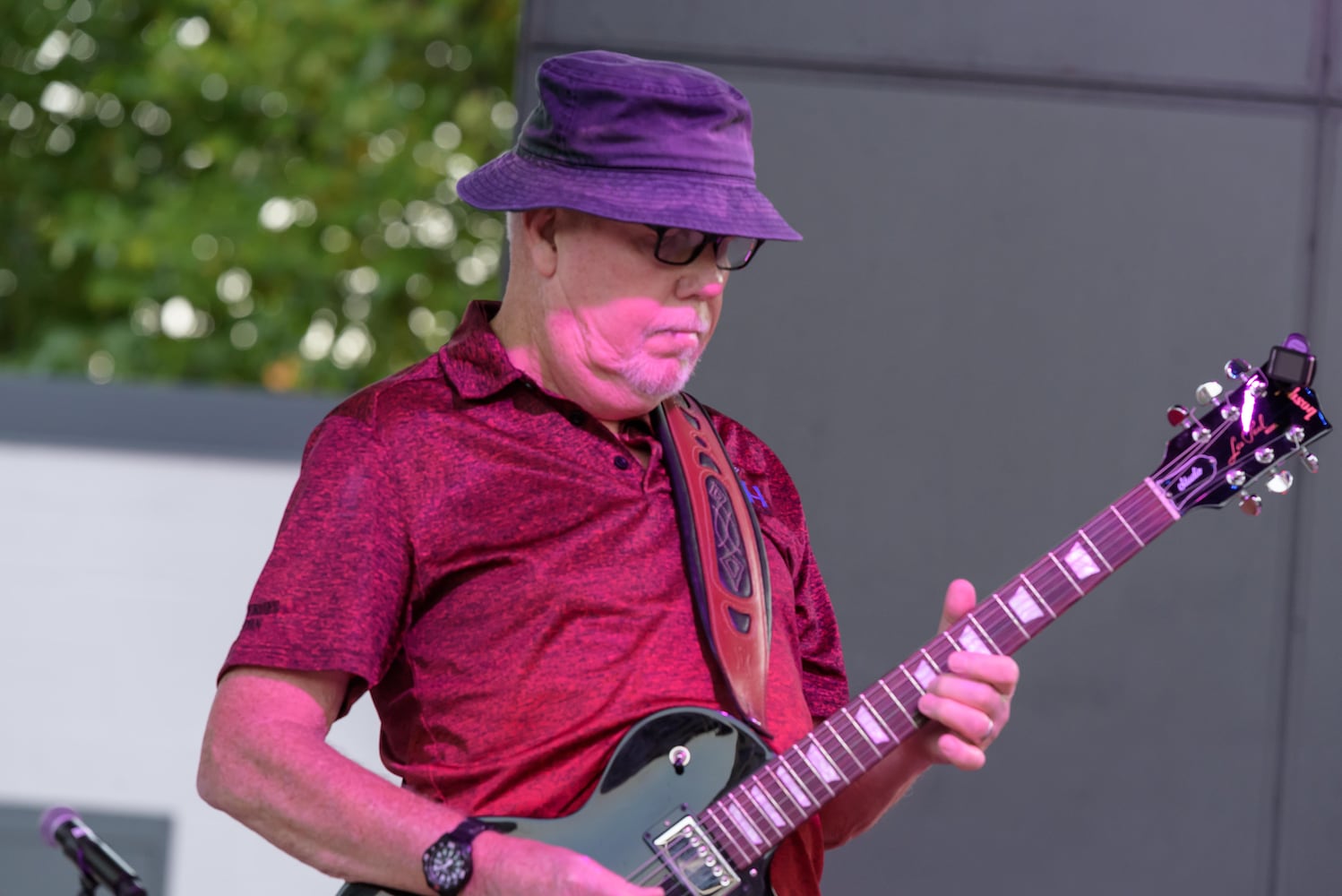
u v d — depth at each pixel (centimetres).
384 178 3259
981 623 673
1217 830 1083
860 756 661
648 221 644
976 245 1087
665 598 671
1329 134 1095
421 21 3303
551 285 679
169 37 3366
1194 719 1088
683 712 653
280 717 636
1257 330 1091
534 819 640
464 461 668
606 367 673
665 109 662
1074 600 671
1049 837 1083
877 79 1087
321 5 3300
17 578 1289
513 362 696
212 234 3212
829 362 1084
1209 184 1092
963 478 1084
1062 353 1088
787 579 735
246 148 3350
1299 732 1084
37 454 1305
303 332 3275
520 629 654
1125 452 1086
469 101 3312
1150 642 1088
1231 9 1095
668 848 646
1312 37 1095
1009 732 1085
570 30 1073
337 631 637
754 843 654
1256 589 1087
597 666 653
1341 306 1090
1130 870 1083
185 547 1309
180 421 1380
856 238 1085
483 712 652
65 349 3228
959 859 1080
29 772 1265
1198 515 1088
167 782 1274
